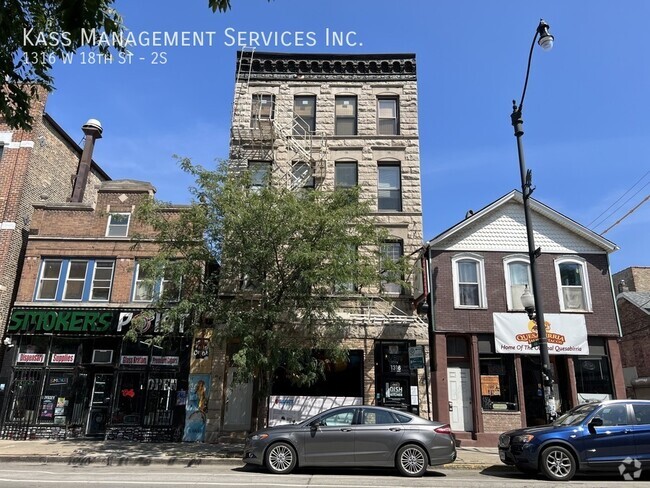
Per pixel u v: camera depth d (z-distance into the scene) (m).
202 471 11.61
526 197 13.98
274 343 13.84
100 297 18.77
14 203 19.62
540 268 18.78
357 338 18.20
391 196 20.42
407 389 17.92
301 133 21.27
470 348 18.00
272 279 14.41
